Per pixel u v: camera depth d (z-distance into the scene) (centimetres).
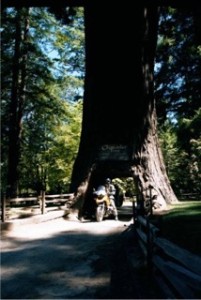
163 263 552
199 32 1769
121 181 2902
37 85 2553
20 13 2230
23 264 765
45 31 2514
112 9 1570
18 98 2422
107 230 1215
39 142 2781
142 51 1605
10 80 2408
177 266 510
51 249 909
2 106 2414
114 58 1596
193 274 452
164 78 2741
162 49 2650
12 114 2348
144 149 1578
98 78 1625
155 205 1466
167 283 547
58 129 2822
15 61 2330
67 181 3216
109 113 1603
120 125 1595
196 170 2912
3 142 2411
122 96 1598
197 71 2648
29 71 2466
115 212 1532
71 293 582
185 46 2542
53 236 1098
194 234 760
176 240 720
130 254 811
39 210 1459
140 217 884
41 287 614
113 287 605
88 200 1659
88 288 605
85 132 1650
